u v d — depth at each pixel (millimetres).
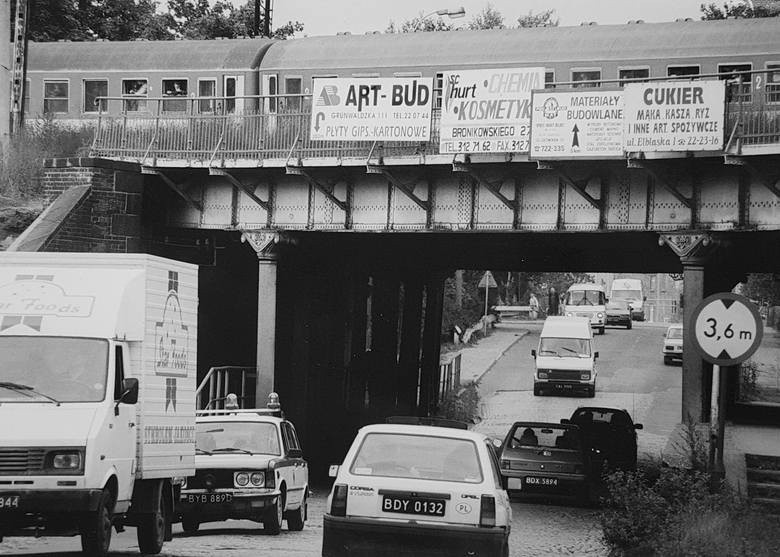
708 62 43312
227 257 47312
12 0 82438
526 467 34875
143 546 20375
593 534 27828
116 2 90750
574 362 69938
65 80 53781
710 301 19766
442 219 38875
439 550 15523
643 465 42844
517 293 126000
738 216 34594
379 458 16125
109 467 17797
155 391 20172
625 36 44500
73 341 18500
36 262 19734
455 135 35594
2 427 17203
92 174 40656
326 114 37344
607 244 45469
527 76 34719
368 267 54188
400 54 47125
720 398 21031
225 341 47969
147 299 19812
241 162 39750
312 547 22203
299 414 49094
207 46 51312
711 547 18125
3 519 17172
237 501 23953
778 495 33375
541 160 34719
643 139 33156
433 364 58062
